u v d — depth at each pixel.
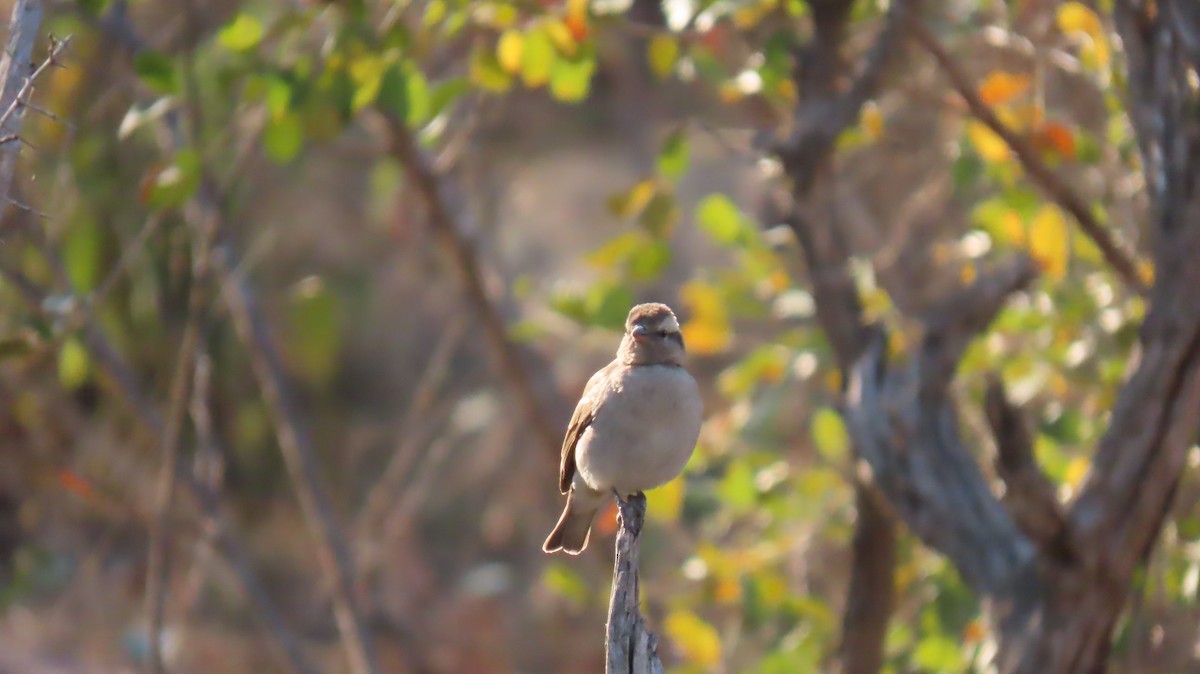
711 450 13.97
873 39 12.02
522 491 21.84
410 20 13.29
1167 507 8.73
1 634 18.28
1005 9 11.94
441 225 15.46
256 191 20.95
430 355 23.50
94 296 11.48
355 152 17.23
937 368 9.43
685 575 13.16
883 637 11.97
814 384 13.92
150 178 11.26
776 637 13.91
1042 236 10.59
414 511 21.20
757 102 13.62
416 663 18.19
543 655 20.47
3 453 17.03
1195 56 8.62
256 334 15.17
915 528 9.15
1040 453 11.57
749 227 12.95
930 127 14.48
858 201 14.78
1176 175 8.61
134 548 18.86
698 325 13.59
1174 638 10.48
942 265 13.47
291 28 11.12
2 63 7.19
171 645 17.80
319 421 22.56
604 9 11.01
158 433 14.10
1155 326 8.60
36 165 12.95
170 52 15.22
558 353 19.42
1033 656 8.57
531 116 25.03
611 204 13.26
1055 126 11.11
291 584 20.75
